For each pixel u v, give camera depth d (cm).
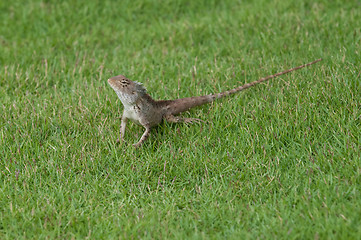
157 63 1711
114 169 1198
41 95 1529
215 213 1027
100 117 1370
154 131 1320
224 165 1174
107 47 1905
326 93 1306
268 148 1192
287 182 1093
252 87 1433
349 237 891
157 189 1118
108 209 1072
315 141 1183
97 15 2134
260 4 2078
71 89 1562
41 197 1092
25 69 1694
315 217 967
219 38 1856
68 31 2020
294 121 1253
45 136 1312
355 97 1282
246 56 1662
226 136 1251
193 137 1268
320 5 1991
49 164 1198
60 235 1008
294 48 1670
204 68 1617
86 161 1204
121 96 1223
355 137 1177
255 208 1027
